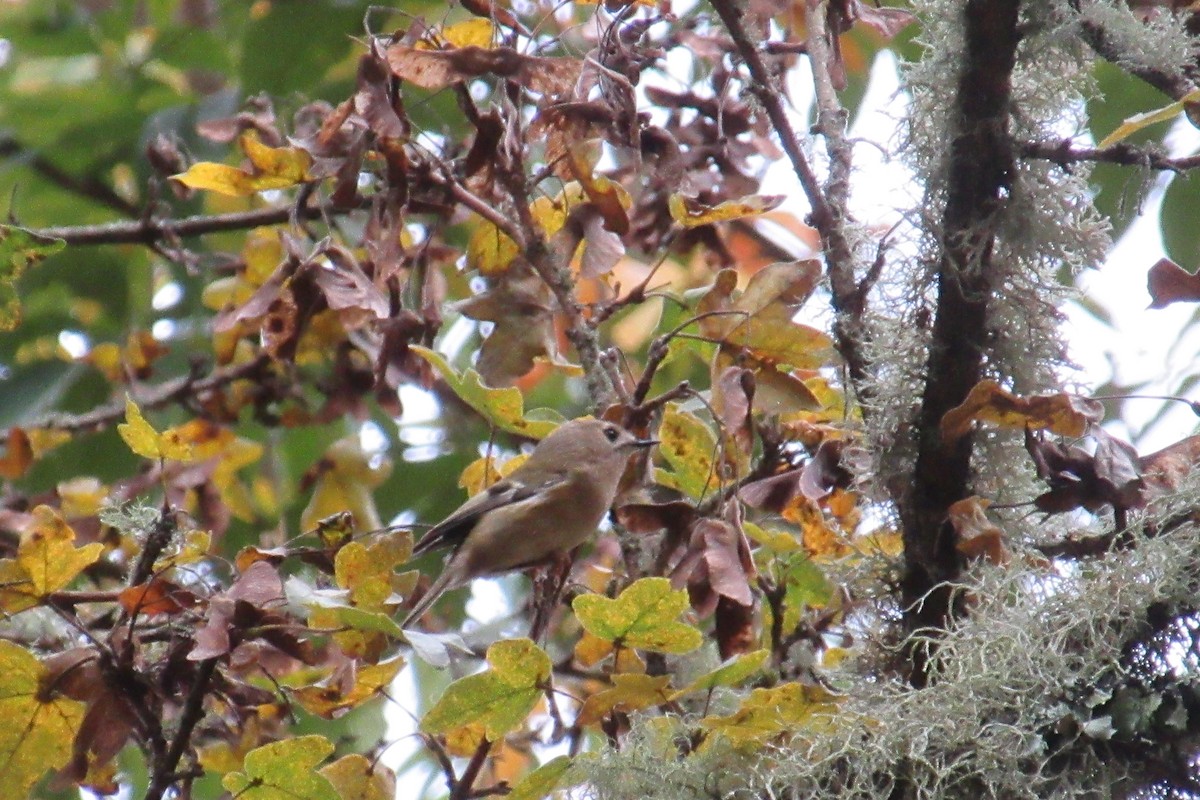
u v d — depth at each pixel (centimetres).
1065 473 568
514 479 800
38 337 1127
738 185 798
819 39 739
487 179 690
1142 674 548
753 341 683
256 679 717
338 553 607
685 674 705
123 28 1137
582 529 784
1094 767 537
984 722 553
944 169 602
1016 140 596
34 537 605
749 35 711
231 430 1038
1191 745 529
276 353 697
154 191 917
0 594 605
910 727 548
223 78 1113
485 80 1005
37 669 593
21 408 1057
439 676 998
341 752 908
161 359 1140
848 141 686
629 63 714
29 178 1114
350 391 876
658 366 683
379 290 689
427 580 1006
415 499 1102
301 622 614
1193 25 669
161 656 650
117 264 1157
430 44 682
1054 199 599
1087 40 603
